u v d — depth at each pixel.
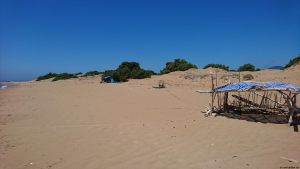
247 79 31.62
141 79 46.00
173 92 26.06
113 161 8.98
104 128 13.04
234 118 14.71
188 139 11.11
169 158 9.09
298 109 13.73
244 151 9.64
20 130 12.97
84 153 9.75
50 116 16.14
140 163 8.77
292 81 27.78
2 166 8.70
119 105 19.89
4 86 52.28
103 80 50.09
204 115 15.70
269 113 15.70
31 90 35.56
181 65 49.88
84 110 17.95
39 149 10.23
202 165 8.48
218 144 10.44
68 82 57.47
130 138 11.36
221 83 31.11
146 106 19.25
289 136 11.30
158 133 12.02
